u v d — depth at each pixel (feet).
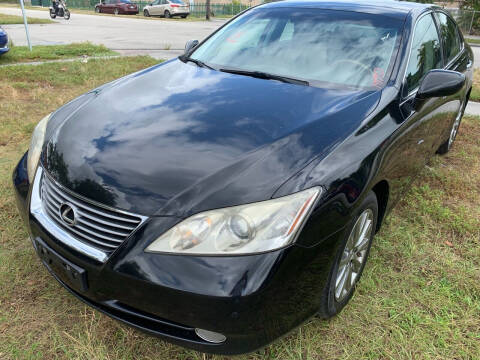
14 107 16.93
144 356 6.47
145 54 30.96
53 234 6.08
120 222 5.56
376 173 6.62
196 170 5.79
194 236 5.25
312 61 9.00
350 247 6.78
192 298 5.13
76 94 19.22
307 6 10.42
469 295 7.98
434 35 10.87
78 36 42.37
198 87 8.29
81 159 6.30
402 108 8.00
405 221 10.25
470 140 15.87
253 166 5.79
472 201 11.47
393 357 6.62
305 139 6.36
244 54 9.70
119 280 5.45
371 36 9.17
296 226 5.41
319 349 6.72
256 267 5.17
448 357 6.68
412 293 7.93
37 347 6.52
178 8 85.46
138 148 6.29
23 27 50.31
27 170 7.30
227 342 5.46
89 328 6.91
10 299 7.38
